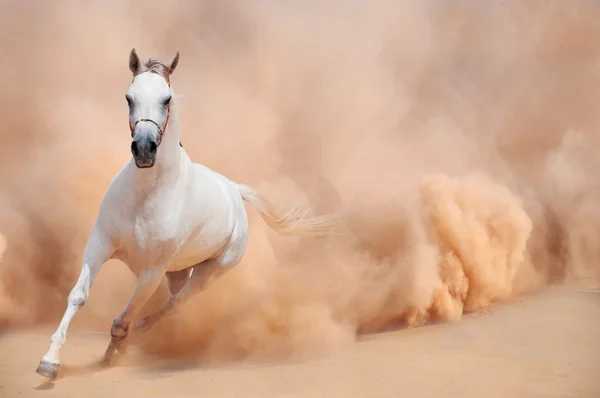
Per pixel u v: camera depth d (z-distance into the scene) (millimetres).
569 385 6258
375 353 7758
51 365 5914
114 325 6809
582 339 8305
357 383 6383
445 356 7504
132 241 6426
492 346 7973
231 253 7707
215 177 7672
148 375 6668
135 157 5934
